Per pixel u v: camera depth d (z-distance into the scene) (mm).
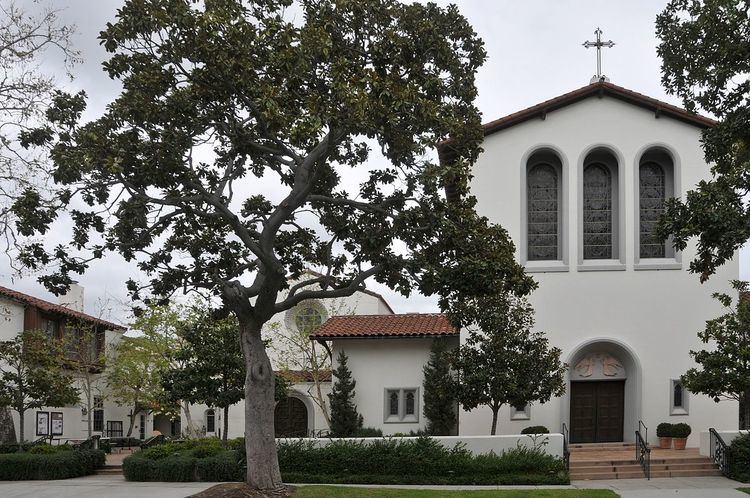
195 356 22938
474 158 15750
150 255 16109
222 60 12586
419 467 18453
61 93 14688
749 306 19281
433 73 13992
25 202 14312
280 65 12422
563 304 23562
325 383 31688
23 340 25172
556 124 24312
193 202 15297
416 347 26453
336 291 15125
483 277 13914
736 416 22812
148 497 15984
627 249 23688
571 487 17297
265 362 14953
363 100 12000
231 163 16531
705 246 13102
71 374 30688
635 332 23375
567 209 23938
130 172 13789
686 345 23234
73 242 15172
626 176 23984
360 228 15523
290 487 14977
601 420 23656
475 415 23297
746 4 12891
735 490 16484
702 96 13797
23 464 20859
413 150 13555
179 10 12555
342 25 13633
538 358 20234
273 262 14562
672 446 22344
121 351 36250
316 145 14945
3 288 30109
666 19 13820
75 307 38750
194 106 13883
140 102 13727
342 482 18453
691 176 23859
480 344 21891
